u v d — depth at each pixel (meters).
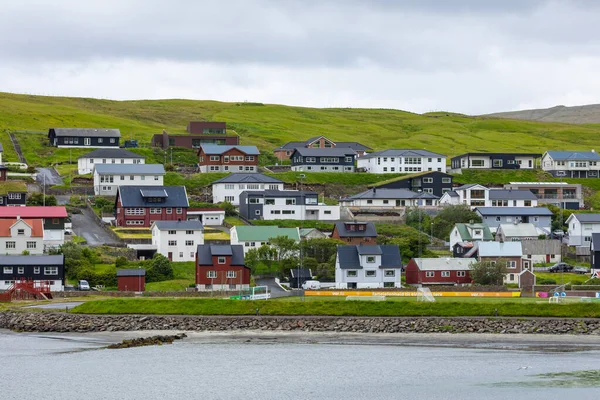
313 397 125.31
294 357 148.50
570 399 122.62
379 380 133.50
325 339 162.88
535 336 162.25
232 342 160.62
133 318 174.38
